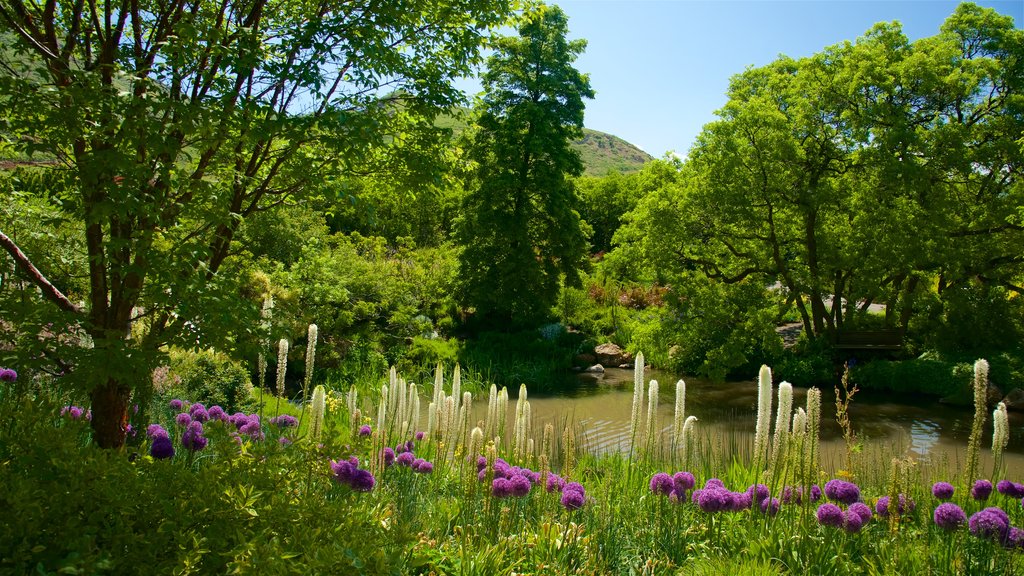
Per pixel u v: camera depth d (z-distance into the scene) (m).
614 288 33.53
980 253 21.97
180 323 4.36
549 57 27.42
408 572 3.30
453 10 5.53
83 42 5.02
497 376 21.31
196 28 4.20
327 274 18.47
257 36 4.58
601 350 25.30
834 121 21.69
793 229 22.80
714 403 19.20
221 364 9.53
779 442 4.91
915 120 22.25
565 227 27.84
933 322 22.62
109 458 3.10
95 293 4.60
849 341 22.42
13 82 3.82
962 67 22.42
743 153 21.12
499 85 27.52
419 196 6.04
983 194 22.52
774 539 4.68
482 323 27.17
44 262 5.12
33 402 3.34
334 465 4.21
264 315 5.41
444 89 5.53
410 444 6.15
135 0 4.63
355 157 4.84
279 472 3.36
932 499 5.48
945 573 4.38
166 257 4.20
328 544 2.77
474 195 26.89
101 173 4.00
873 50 21.33
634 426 6.05
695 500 5.00
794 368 21.66
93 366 3.90
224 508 2.83
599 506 5.01
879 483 6.65
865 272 21.00
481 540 4.28
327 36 4.85
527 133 27.05
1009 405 17.97
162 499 2.79
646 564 4.41
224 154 5.21
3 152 4.49
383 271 22.22
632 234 24.73
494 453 4.61
